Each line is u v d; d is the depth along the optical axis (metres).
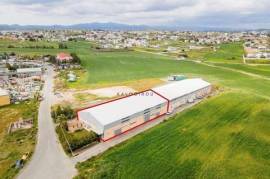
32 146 39.12
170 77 91.44
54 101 63.56
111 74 100.62
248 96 66.25
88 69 111.31
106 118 42.41
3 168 33.38
